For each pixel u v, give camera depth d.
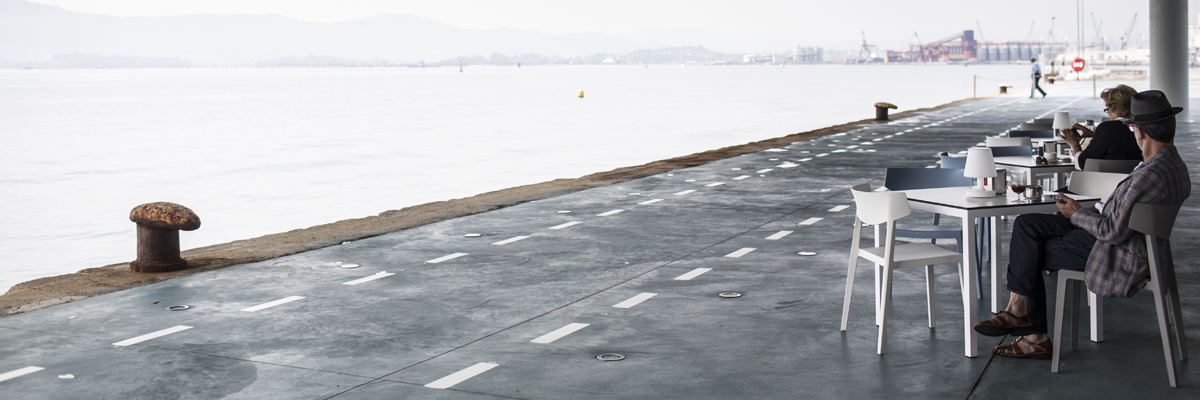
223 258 8.15
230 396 4.55
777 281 6.93
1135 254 4.45
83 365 5.09
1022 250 4.92
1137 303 5.93
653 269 7.46
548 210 10.84
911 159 16.28
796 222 9.63
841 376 4.71
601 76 191.62
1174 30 24.17
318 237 9.20
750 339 5.41
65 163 27.72
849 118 42.75
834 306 6.14
